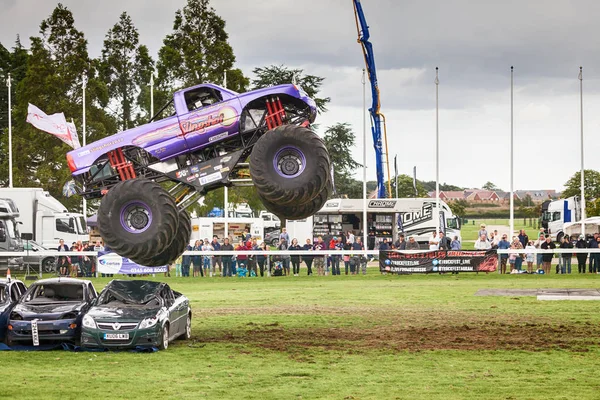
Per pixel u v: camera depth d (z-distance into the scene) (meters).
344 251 46.56
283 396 16.45
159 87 73.88
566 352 21.91
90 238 62.22
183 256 47.47
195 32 73.00
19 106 80.12
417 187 138.12
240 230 65.38
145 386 17.42
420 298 35.38
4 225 51.16
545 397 16.28
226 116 23.67
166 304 23.17
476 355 21.55
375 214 61.38
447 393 16.73
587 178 141.75
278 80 79.50
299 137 22.03
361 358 21.14
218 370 19.39
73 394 16.53
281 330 26.52
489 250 46.34
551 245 47.62
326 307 32.59
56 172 74.81
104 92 81.19
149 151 23.88
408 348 22.78
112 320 21.98
